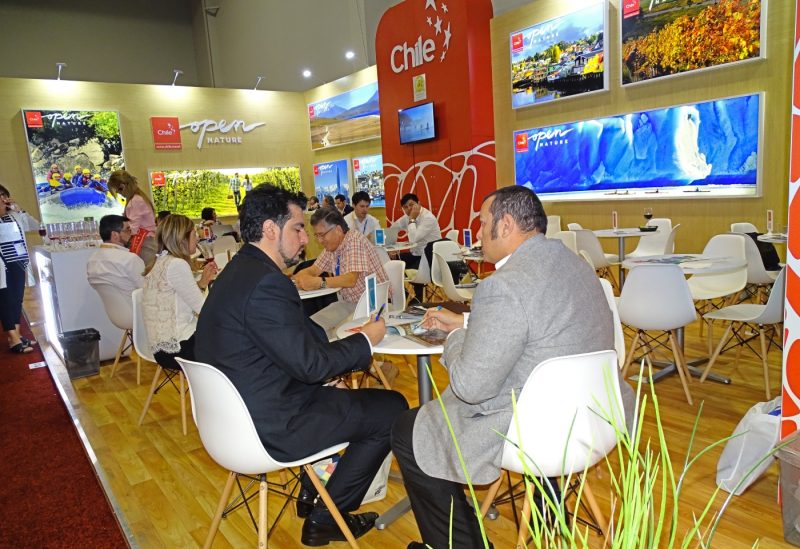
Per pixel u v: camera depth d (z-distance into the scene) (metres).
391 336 2.25
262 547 1.84
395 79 8.98
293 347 1.77
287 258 1.98
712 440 2.74
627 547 0.66
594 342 1.61
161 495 2.61
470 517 1.72
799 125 1.88
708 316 3.39
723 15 5.78
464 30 7.80
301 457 1.85
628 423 1.69
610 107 7.00
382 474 2.45
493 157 8.23
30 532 2.34
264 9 12.59
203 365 1.68
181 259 3.23
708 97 6.11
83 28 12.73
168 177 11.26
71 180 10.24
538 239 1.66
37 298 8.30
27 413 3.75
